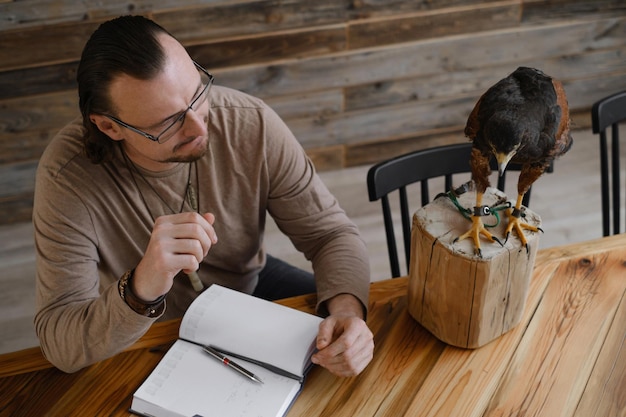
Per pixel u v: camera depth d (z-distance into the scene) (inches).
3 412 43.4
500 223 45.5
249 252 59.7
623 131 124.3
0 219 106.7
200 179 53.3
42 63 95.2
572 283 51.6
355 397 43.5
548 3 108.0
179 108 44.1
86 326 44.5
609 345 46.7
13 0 89.7
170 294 57.4
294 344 44.6
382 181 58.3
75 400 44.0
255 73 104.0
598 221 105.7
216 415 41.4
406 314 49.9
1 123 98.0
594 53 115.0
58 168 49.3
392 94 111.5
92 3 92.7
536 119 38.3
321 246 56.3
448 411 42.6
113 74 42.6
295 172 55.9
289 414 42.4
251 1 97.6
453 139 118.7
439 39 107.5
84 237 49.9
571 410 42.4
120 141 49.4
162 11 95.7
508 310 46.1
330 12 101.2
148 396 42.7
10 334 90.0
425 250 44.9
